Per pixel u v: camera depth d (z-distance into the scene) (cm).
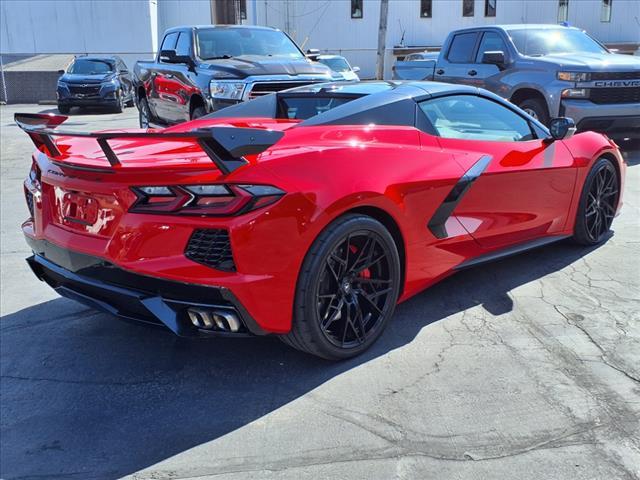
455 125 404
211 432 273
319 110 429
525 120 461
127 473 248
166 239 280
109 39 2625
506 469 240
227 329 286
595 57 864
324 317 308
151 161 299
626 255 484
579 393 291
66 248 316
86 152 342
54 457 260
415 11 2894
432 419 274
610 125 824
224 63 791
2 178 863
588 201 492
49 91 2362
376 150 336
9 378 325
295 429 272
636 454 247
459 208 379
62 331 381
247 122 422
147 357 345
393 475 240
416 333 357
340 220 305
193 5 2728
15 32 2648
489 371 313
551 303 395
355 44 2873
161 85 922
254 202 276
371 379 310
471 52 985
